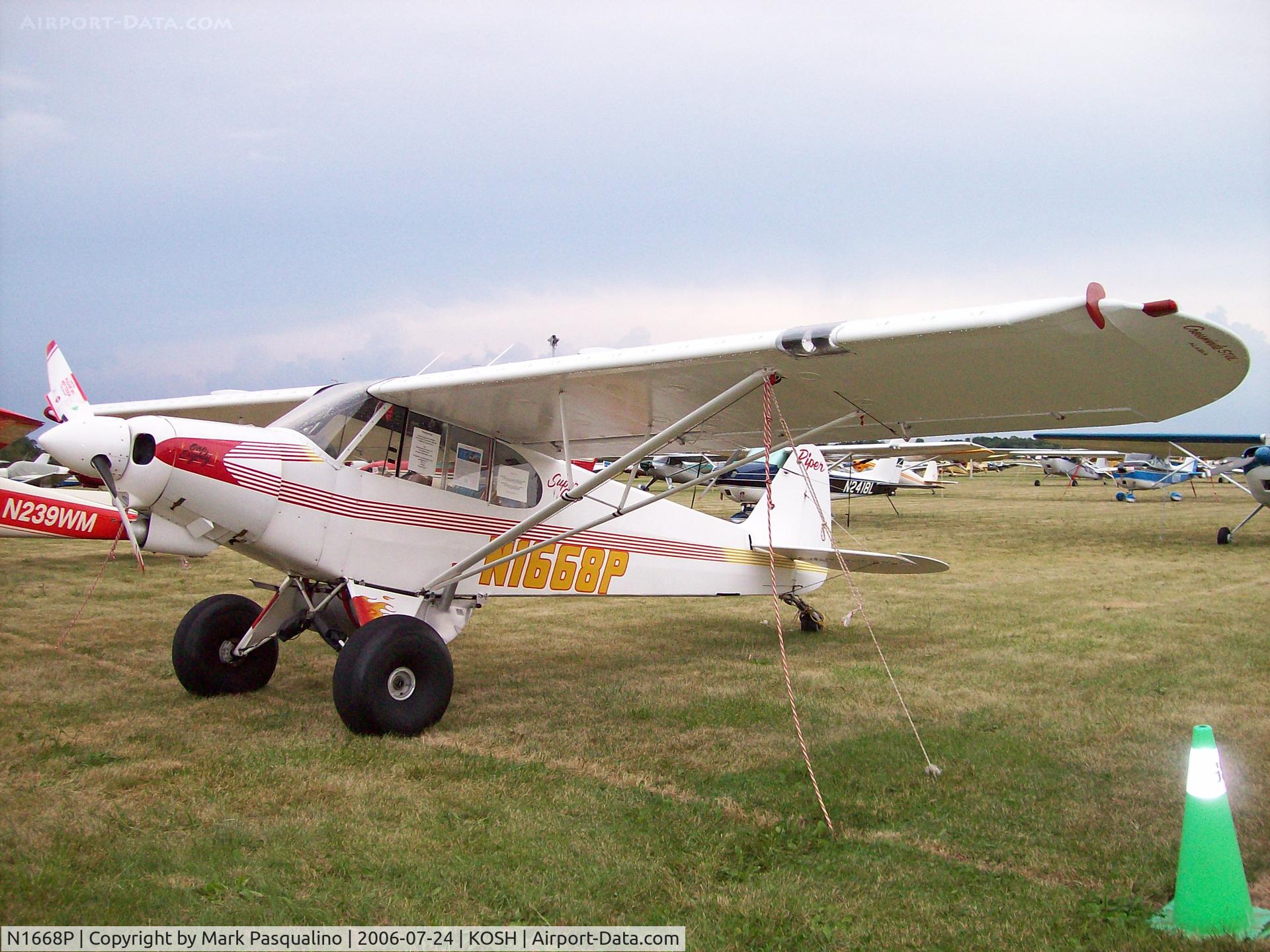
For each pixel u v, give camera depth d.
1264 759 4.26
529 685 5.88
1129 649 6.91
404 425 5.26
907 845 3.29
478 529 5.61
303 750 4.26
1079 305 3.22
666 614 8.91
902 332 3.62
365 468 5.10
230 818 3.40
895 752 4.38
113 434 4.36
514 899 2.78
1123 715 5.05
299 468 4.79
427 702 4.66
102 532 9.98
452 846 3.17
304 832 3.25
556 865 3.03
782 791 3.82
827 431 5.27
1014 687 5.75
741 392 4.25
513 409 5.24
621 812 3.54
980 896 2.86
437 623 5.37
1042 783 3.93
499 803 3.62
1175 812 3.58
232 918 2.61
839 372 4.20
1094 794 3.80
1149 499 30.02
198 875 2.89
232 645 5.40
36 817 3.37
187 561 12.07
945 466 60.03
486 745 4.45
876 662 6.58
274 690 5.57
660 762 4.20
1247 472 15.34
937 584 10.75
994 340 3.57
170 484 4.43
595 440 5.93
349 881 2.88
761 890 2.88
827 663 6.56
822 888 2.91
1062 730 4.76
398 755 4.25
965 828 3.43
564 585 6.19
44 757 4.11
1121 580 10.88
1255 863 3.12
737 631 7.98
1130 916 2.72
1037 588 10.32
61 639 7.11
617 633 7.88
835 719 5.00
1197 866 2.70
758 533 7.56
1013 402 4.38
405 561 5.24
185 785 3.77
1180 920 2.70
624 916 2.70
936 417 4.76
